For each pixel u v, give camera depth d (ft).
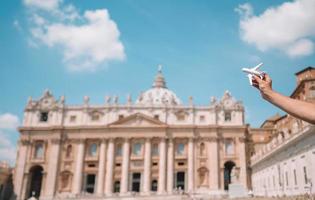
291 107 10.98
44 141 322.34
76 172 312.29
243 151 313.53
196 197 241.76
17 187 309.01
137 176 314.14
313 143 125.80
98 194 285.84
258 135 332.39
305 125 132.77
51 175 309.83
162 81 517.14
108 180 307.37
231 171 321.73
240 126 318.86
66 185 311.47
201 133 322.34
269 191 210.59
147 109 330.13
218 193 292.40
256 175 271.49
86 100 332.39
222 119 326.44
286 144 161.17
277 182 187.93
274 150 187.73
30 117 329.52
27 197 310.04
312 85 174.40
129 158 315.17
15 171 314.35
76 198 241.96
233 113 327.47
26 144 321.73
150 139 317.42
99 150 321.11
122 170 310.24
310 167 128.88
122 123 321.32
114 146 318.45
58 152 316.81
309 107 10.68
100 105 331.36
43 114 333.21
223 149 318.04
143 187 306.14
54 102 333.01
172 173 311.68
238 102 330.34
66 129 322.55
